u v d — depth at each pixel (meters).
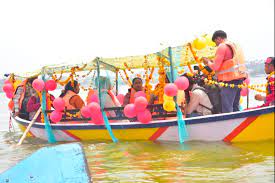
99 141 6.91
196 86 6.43
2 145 7.30
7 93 8.89
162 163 4.72
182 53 6.80
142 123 6.41
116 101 7.28
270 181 3.56
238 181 3.65
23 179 2.33
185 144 5.92
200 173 4.08
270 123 5.46
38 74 8.78
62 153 2.54
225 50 6.05
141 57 6.84
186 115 6.40
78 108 7.59
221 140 5.89
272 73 5.82
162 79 6.57
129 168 4.56
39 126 7.86
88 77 7.74
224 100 6.18
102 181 4.00
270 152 4.91
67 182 2.16
